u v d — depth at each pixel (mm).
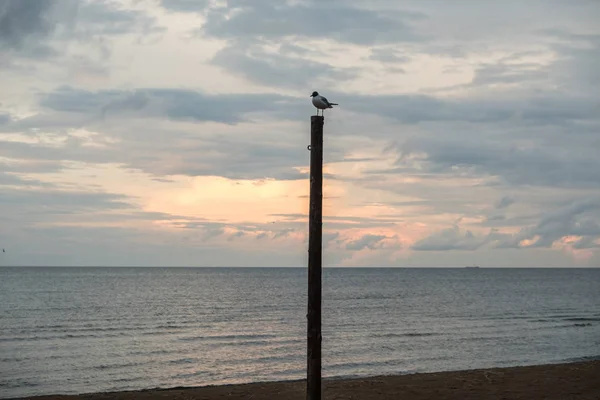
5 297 90188
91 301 82875
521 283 177875
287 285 145125
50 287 123562
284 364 32062
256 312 66812
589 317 62406
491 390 20000
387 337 43719
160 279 183375
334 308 73438
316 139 12711
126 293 103875
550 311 71250
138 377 28688
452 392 19781
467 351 36844
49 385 26938
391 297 98438
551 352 36750
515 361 33094
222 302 82688
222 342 41125
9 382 27578
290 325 52844
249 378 28312
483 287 145750
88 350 37375
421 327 51094
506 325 53469
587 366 25172
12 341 41875
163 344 40156
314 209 12758
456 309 73188
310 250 12828
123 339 42969
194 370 30469
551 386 20531
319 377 12781
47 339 42969
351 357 34125
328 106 14906
